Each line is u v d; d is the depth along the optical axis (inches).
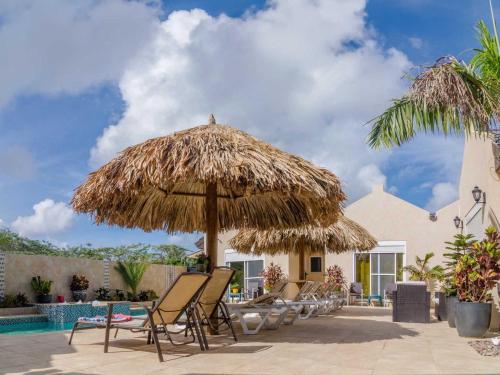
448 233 852.0
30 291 714.8
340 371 240.4
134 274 869.2
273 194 422.0
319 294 619.8
